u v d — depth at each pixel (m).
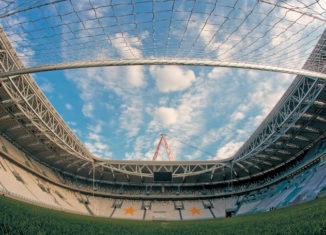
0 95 27.92
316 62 25.81
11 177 30.92
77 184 50.69
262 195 49.47
